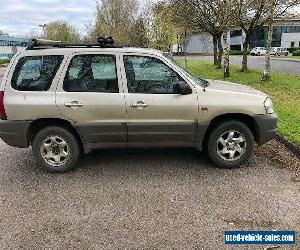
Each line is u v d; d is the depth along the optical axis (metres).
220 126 5.82
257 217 4.34
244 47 22.67
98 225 4.25
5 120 5.84
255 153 6.71
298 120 8.57
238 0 19.41
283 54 66.00
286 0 16.33
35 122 5.89
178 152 6.88
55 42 6.18
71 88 5.80
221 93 5.79
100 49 5.85
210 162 6.28
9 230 4.21
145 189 5.23
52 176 5.87
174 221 4.29
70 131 5.92
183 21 27.98
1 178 5.85
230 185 5.29
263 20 20.23
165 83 5.77
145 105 5.70
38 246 3.86
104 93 5.75
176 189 5.20
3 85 5.87
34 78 5.85
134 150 7.06
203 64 35.19
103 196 5.04
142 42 40.09
